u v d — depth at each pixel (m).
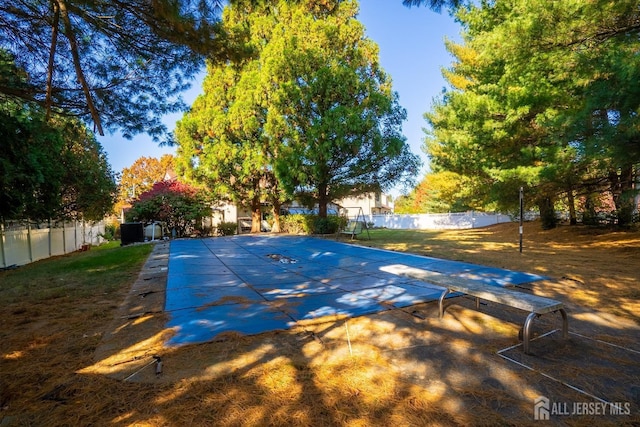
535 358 2.72
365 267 7.14
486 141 10.31
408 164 14.64
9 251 9.52
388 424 1.91
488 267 6.73
